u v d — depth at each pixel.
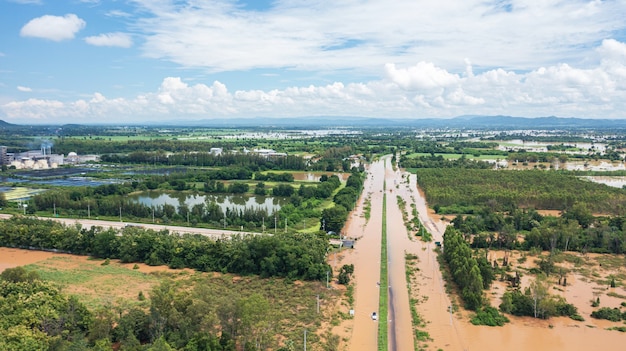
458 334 107.50
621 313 117.56
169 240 157.75
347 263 156.75
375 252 169.12
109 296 125.06
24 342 82.06
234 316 93.62
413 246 177.75
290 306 120.75
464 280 128.00
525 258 162.75
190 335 91.50
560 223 184.88
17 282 109.19
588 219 197.50
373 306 121.56
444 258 160.12
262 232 194.38
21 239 172.50
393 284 138.00
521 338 106.19
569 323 114.19
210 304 101.12
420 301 125.94
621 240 168.88
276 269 143.25
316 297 127.00
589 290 134.62
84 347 83.75
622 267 154.38
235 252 146.38
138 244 157.00
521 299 119.56
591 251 170.38
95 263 156.38
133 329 96.81
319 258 144.75
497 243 175.12
